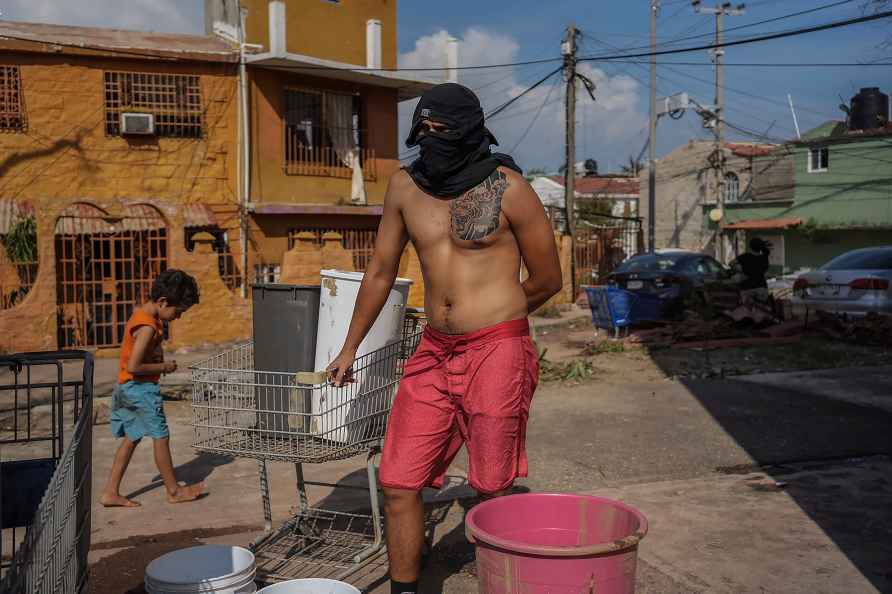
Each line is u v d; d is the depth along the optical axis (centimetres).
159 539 454
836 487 525
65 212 1491
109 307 1384
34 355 295
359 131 2016
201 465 614
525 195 305
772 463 591
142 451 662
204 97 1728
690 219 4228
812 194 3488
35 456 632
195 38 1814
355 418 382
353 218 1953
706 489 528
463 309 304
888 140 3195
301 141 1930
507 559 218
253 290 408
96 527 475
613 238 2530
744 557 409
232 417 406
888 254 1267
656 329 1329
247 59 1741
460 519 478
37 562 208
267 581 380
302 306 394
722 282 1337
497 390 299
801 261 3575
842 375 941
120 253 1477
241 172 1761
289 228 1842
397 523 312
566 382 938
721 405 791
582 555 211
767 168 3831
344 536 443
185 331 1366
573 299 2122
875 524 452
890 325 1159
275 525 469
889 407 769
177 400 864
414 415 312
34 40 1565
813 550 416
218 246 1767
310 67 1786
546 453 626
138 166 1686
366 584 381
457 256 305
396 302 392
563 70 2212
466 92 301
